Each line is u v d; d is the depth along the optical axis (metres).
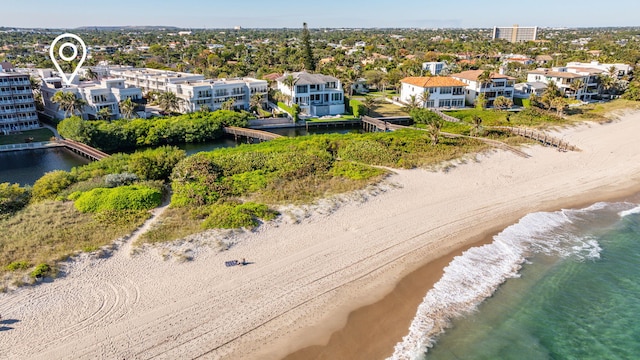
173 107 88.00
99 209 38.41
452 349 24.19
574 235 37.75
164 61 188.75
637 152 62.59
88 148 65.56
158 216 38.00
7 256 30.47
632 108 89.44
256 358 23.11
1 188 42.06
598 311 27.81
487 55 194.12
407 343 24.53
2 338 23.52
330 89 96.75
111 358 22.58
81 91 85.25
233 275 29.88
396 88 120.19
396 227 37.69
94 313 25.67
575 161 57.81
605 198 46.22
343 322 26.00
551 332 25.84
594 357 24.12
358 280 30.08
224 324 25.38
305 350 23.77
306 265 31.45
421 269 31.72
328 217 38.62
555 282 30.73
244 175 47.72
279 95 98.25
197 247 32.59
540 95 101.56
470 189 46.88
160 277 29.25
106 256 31.14
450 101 96.88
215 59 171.12
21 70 111.19
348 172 48.94
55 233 33.84
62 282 28.25
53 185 44.66
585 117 81.69
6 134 75.94
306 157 53.12
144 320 25.30
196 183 44.94
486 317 26.91
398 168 51.50
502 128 73.00
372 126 82.94
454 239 36.28
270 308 26.89
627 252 34.97
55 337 23.77
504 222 39.84
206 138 76.56
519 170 53.34
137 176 47.25
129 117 80.75
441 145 60.66
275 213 38.22
